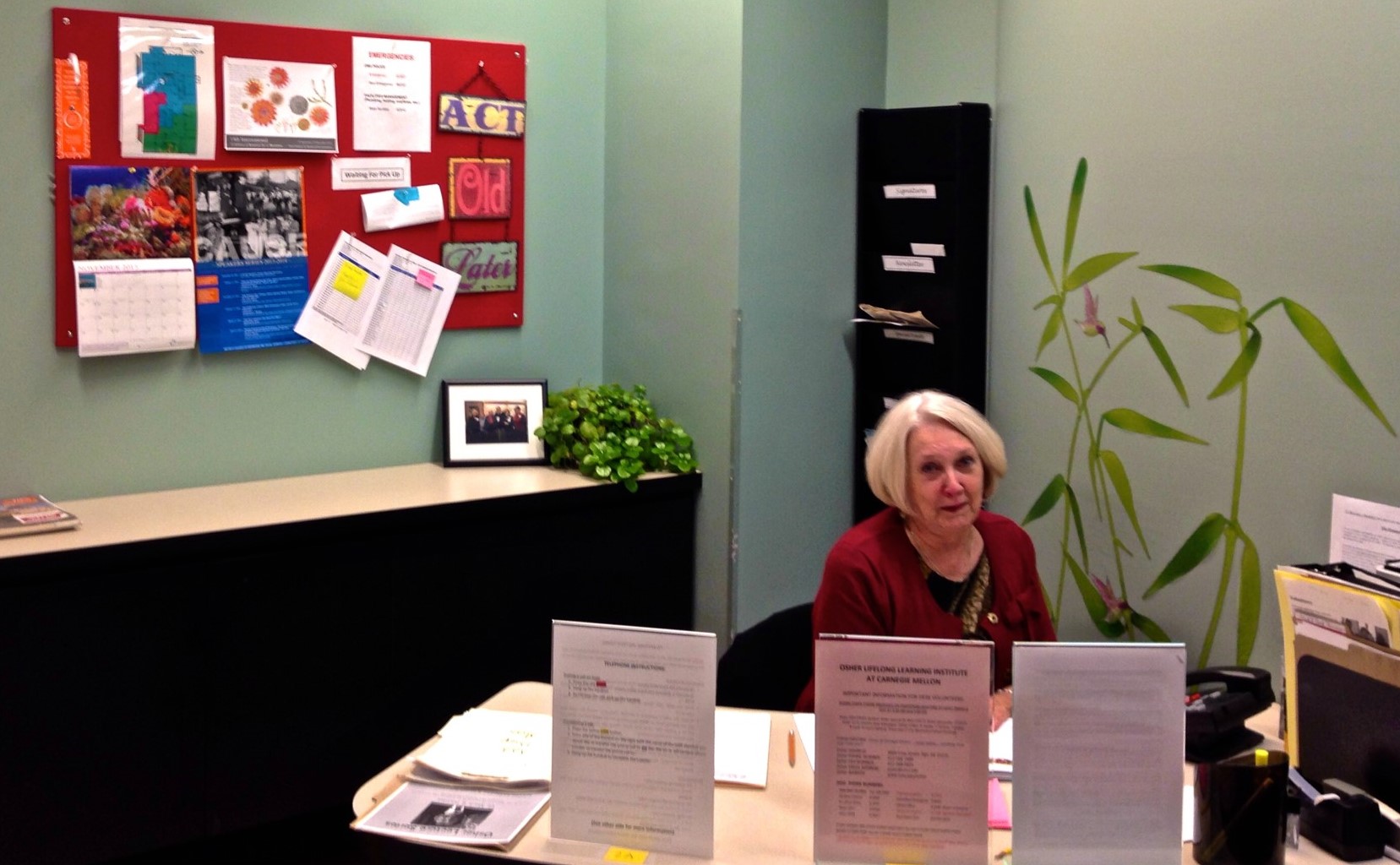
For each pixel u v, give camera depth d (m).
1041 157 3.20
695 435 3.65
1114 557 3.04
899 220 3.57
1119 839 1.58
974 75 3.63
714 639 1.61
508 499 3.24
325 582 2.98
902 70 3.82
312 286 3.39
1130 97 2.90
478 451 3.64
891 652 1.58
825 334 3.72
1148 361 2.90
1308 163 2.49
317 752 3.02
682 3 3.57
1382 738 1.73
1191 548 2.82
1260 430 2.63
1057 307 3.18
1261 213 2.59
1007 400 3.40
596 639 1.65
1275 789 1.55
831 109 3.66
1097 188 3.01
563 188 3.85
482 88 3.62
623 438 3.55
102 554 2.62
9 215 2.92
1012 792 1.58
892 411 2.34
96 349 3.04
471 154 3.63
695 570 3.69
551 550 3.38
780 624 2.49
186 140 3.13
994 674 2.34
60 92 2.95
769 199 3.50
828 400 3.76
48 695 2.60
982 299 3.46
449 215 3.62
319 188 3.37
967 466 2.27
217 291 3.22
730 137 3.43
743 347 3.49
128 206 3.06
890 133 3.57
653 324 3.77
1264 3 2.56
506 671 3.34
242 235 3.25
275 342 3.34
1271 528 2.62
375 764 3.12
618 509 3.51
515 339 3.82
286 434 3.41
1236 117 2.64
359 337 3.48
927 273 3.51
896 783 1.60
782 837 1.68
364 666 3.07
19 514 2.78
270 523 2.85
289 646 2.94
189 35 3.11
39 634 2.57
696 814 1.63
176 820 2.81
